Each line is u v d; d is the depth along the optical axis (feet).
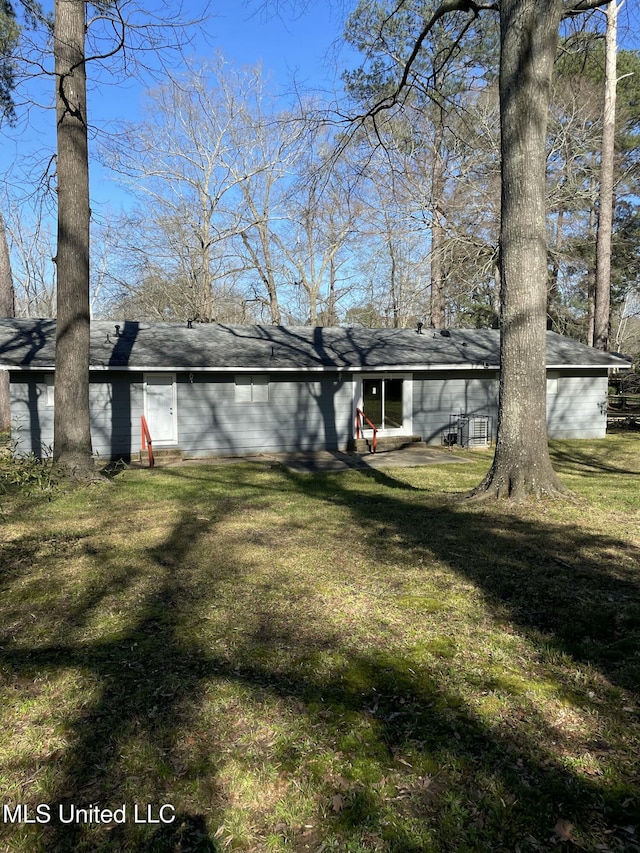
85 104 29.14
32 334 44.50
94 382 41.57
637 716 9.18
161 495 28.09
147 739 8.64
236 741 8.60
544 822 7.00
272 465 40.01
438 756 8.16
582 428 56.08
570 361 53.01
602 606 13.41
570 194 63.36
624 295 105.29
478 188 61.57
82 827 7.07
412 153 59.36
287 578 15.61
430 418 51.80
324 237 96.43
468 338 60.80
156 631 12.46
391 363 47.80
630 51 73.97
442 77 40.01
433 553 17.54
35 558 17.70
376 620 12.83
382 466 39.50
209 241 93.04
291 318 113.39
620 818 7.06
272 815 7.21
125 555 17.97
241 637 12.04
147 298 100.42
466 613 13.19
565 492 23.54
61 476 29.27
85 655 11.35
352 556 17.47
